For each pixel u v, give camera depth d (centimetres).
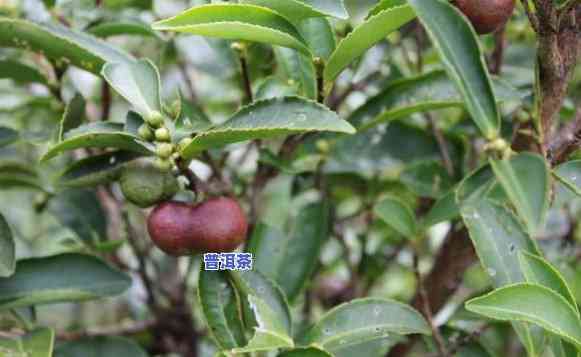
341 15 34
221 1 36
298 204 54
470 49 31
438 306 43
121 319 61
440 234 62
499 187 36
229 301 37
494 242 35
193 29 33
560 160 36
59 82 43
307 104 33
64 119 38
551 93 35
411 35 47
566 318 32
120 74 35
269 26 34
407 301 53
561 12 33
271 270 42
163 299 54
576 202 53
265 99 34
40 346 38
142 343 50
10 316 40
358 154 46
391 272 59
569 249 49
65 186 37
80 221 47
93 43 38
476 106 31
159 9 50
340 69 35
